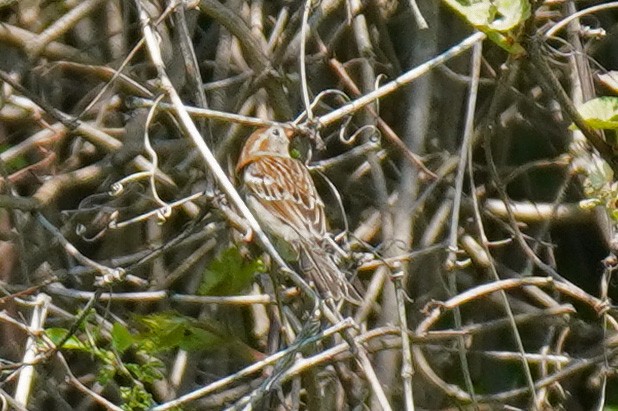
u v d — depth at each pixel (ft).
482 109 41.16
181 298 33.65
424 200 38.83
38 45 39.29
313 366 30.96
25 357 30.83
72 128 34.63
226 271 33.50
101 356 31.60
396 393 38.09
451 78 39.88
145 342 32.73
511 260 42.50
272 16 41.57
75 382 31.53
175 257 41.04
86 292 36.06
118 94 40.14
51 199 37.83
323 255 30.89
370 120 39.34
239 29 35.40
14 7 40.42
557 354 39.81
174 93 28.48
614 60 44.34
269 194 34.04
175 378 38.68
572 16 30.40
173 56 38.42
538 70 28.04
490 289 32.27
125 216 40.29
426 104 39.75
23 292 31.50
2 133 39.83
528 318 38.73
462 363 34.55
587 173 32.71
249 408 28.04
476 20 26.37
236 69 40.86
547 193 44.32
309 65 39.70
